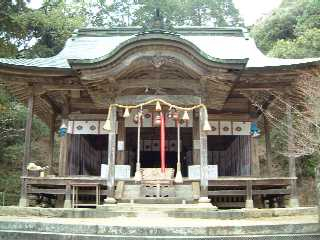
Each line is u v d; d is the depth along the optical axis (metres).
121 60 13.42
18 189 23.06
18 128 26.62
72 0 37.88
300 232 8.59
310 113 16.16
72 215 11.66
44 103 17.62
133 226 8.28
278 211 11.92
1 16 22.50
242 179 14.09
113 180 13.57
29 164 14.50
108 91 14.26
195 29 20.98
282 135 24.03
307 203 23.36
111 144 13.90
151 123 16.45
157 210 12.07
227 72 13.39
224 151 22.83
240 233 8.32
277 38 34.41
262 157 27.89
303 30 30.44
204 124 13.76
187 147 22.81
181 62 13.46
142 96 14.24
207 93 14.64
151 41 13.18
